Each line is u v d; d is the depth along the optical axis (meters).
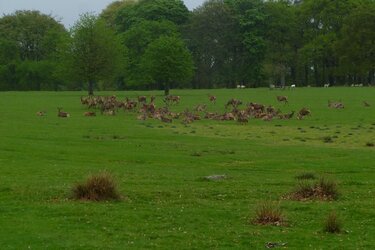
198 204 24.41
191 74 133.00
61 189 26.69
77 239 18.59
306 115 75.06
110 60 129.00
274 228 20.55
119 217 21.62
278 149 46.22
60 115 73.31
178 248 17.97
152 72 129.62
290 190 27.88
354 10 171.25
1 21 188.75
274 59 178.88
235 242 18.73
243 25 180.88
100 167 35.78
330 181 26.92
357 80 186.38
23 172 32.91
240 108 89.38
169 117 72.00
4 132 53.06
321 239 19.14
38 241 18.25
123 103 83.62
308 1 184.62
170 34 173.88
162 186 28.56
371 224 21.36
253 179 31.77
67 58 128.38
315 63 187.12
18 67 176.38
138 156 41.03
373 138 53.75
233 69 185.62
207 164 38.72
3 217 21.28
